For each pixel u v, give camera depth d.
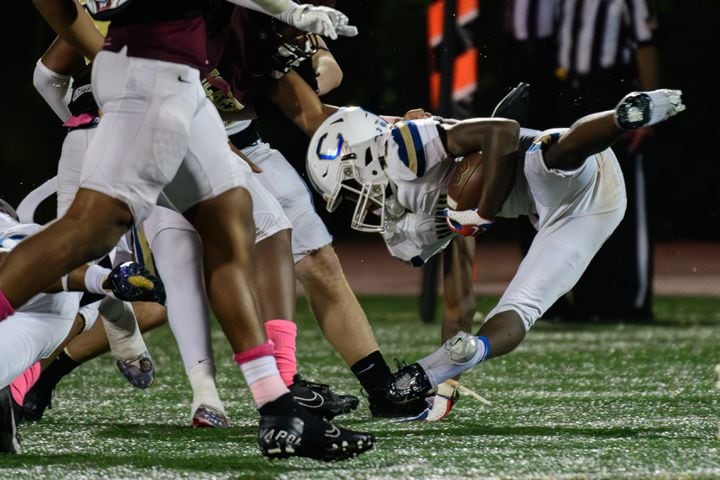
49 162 48.16
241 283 10.38
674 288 36.94
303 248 14.02
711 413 14.21
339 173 12.74
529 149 12.34
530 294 12.51
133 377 14.32
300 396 13.20
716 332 25.06
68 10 10.98
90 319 13.09
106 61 10.19
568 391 16.55
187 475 10.08
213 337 25.08
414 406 13.73
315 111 13.42
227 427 13.23
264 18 13.02
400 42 51.78
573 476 9.84
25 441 12.14
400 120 13.04
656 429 12.81
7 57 46.47
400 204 12.58
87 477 10.00
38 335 11.04
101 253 10.14
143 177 10.02
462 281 14.19
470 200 11.98
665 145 51.81
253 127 14.41
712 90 51.25
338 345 14.02
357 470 10.28
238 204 10.54
